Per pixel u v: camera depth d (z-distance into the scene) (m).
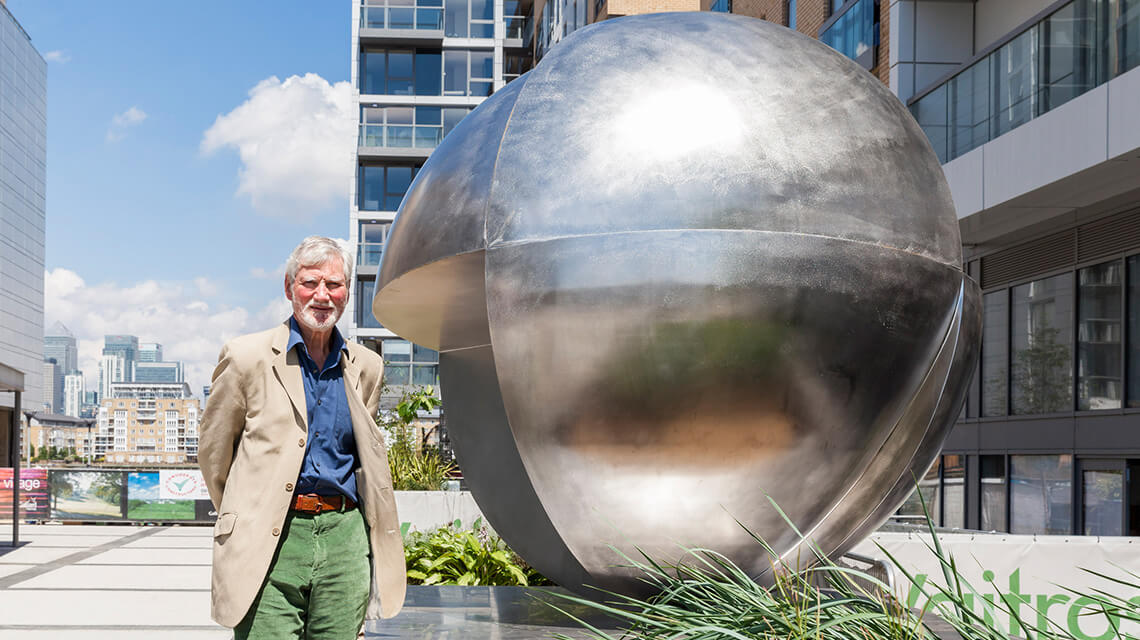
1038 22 12.45
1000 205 13.27
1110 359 13.71
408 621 4.72
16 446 14.81
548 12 38.41
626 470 3.89
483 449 5.52
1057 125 11.82
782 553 4.18
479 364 5.59
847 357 3.89
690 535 3.98
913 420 4.27
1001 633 2.56
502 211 3.96
